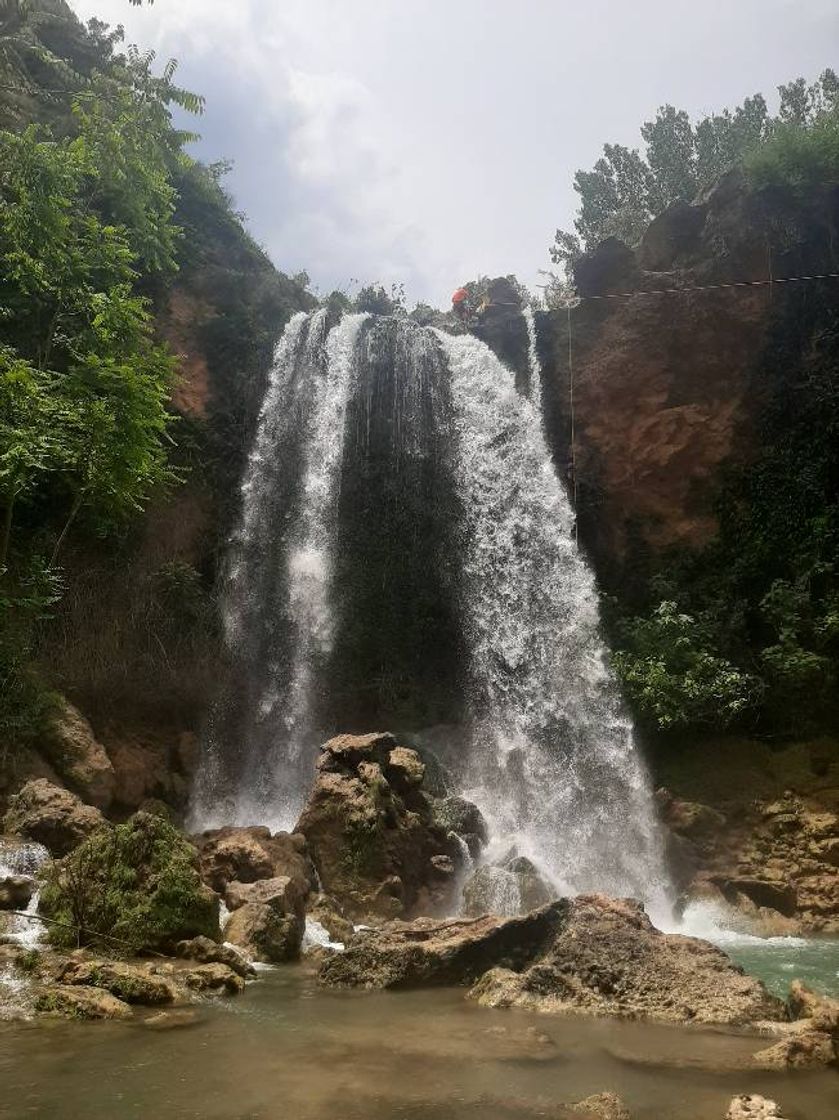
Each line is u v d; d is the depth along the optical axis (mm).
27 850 9570
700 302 21344
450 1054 5629
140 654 16375
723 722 16547
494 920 8469
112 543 17578
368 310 27922
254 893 9391
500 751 18406
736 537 19484
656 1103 4801
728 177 22484
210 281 22828
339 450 21875
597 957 7406
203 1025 6195
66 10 24828
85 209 16438
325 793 12117
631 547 20391
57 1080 4949
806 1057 5547
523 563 21219
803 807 15016
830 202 21422
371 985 7574
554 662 19719
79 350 14289
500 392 22797
